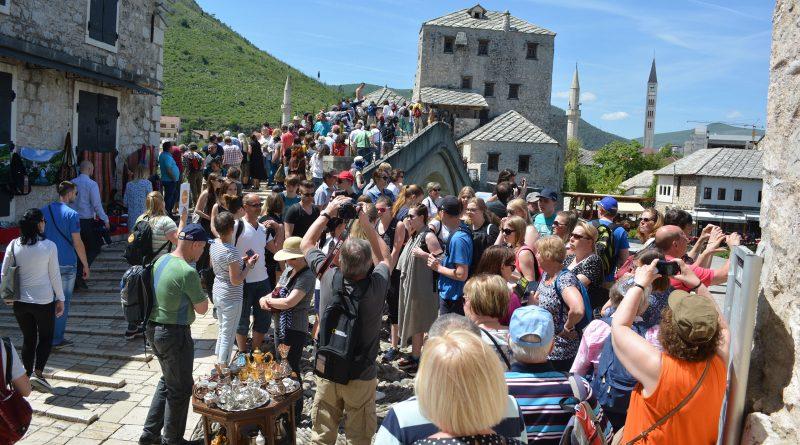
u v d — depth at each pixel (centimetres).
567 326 420
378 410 578
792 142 262
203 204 901
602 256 645
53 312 607
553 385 316
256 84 9419
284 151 1531
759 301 277
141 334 750
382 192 942
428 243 614
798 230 248
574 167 6788
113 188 1232
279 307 523
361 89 2394
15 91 977
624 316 298
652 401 272
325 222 480
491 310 364
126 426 546
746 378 254
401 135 2459
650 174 7538
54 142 1070
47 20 1017
